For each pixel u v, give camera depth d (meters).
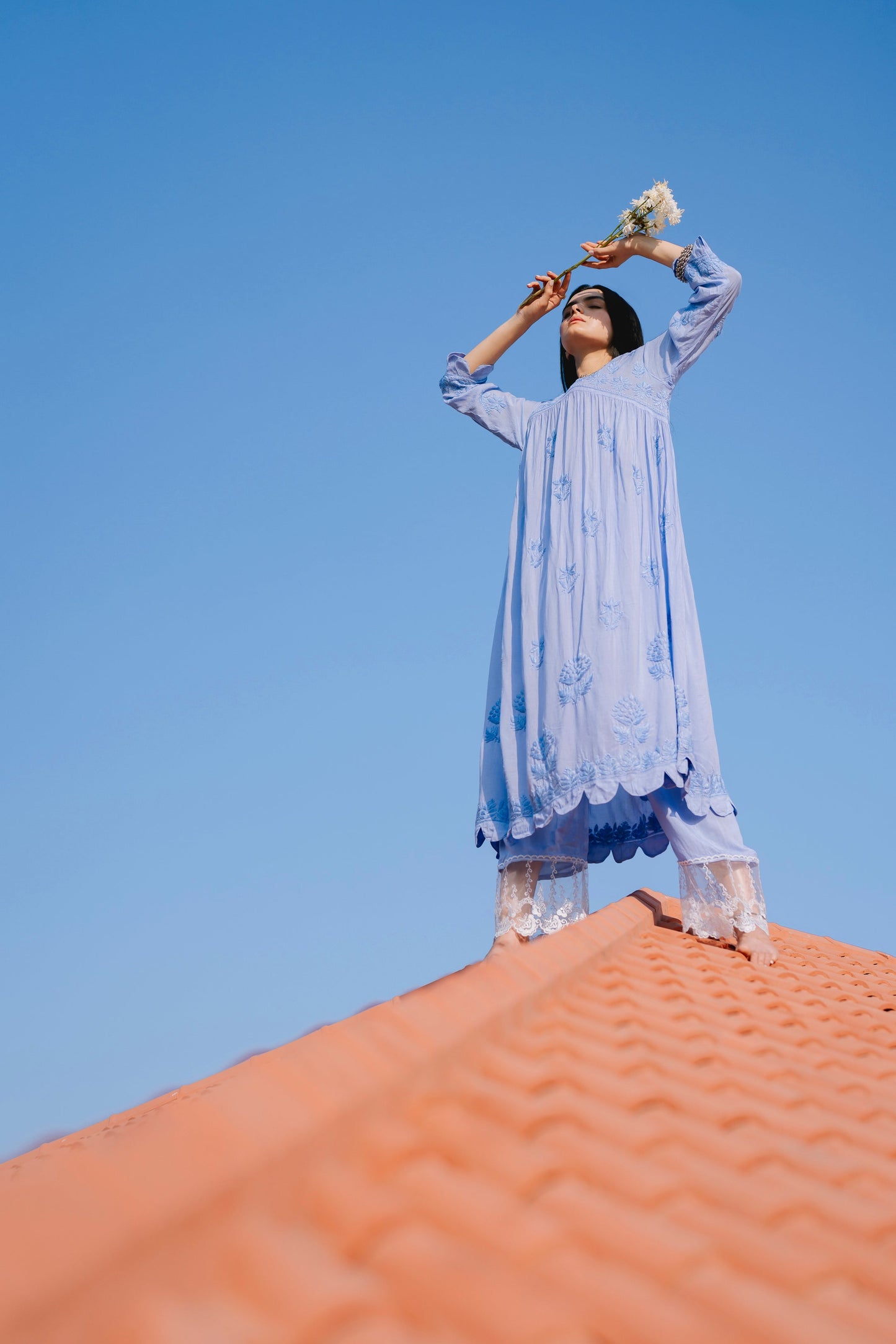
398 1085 1.87
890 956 6.70
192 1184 1.29
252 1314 1.18
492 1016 2.51
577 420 5.32
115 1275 1.11
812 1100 2.66
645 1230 1.62
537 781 4.84
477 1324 1.25
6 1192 1.18
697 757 4.91
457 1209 1.54
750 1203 1.85
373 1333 1.18
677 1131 2.18
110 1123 3.42
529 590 5.19
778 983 4.41
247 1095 1.57
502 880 5.03
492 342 5.88
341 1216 1.44
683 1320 1.36
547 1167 1.79
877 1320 1.51
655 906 5.50
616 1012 3.18
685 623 5.09
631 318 5.86
